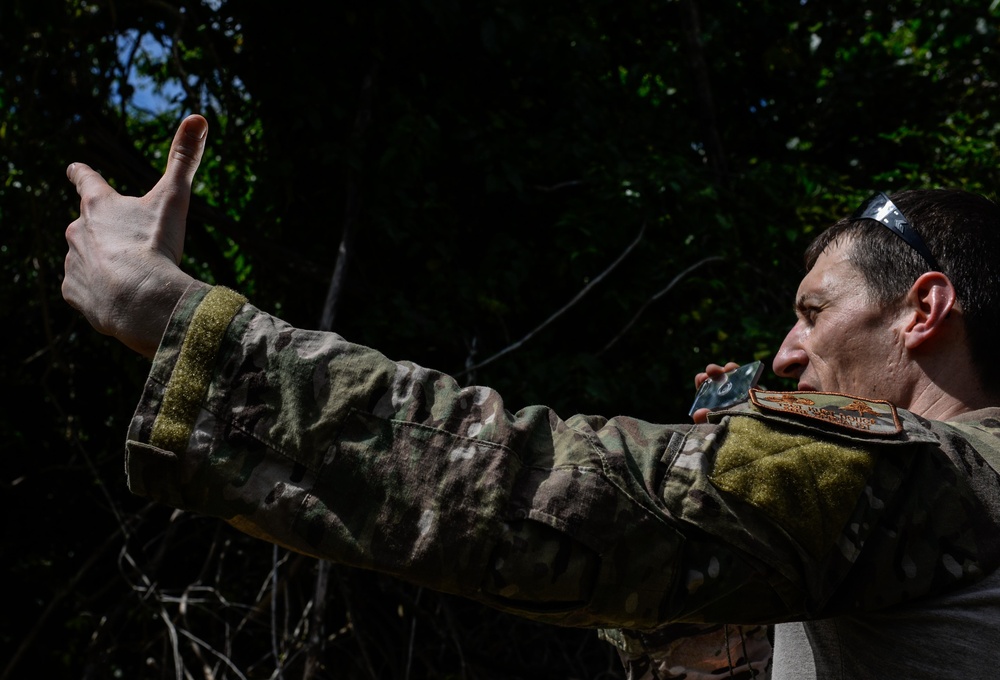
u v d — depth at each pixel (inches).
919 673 29.2
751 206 135.3
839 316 37.3
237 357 27.4
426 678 128.4
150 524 138.3
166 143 135.0
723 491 27.4
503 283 122.6
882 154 174.4
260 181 122.2
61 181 119.0
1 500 137.9
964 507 29.5
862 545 28.0
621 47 154.9
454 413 27.5
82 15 117.8
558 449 27.8
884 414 30.1
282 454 26.6
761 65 167.8
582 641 128.7
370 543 26.2
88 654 125.6
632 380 121.3
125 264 28.3
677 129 146.8
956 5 173.9
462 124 126.4
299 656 122.4
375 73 122.6
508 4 128.0
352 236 117.0
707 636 44.7
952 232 36.1
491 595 26.5
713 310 127.7
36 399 138.5
